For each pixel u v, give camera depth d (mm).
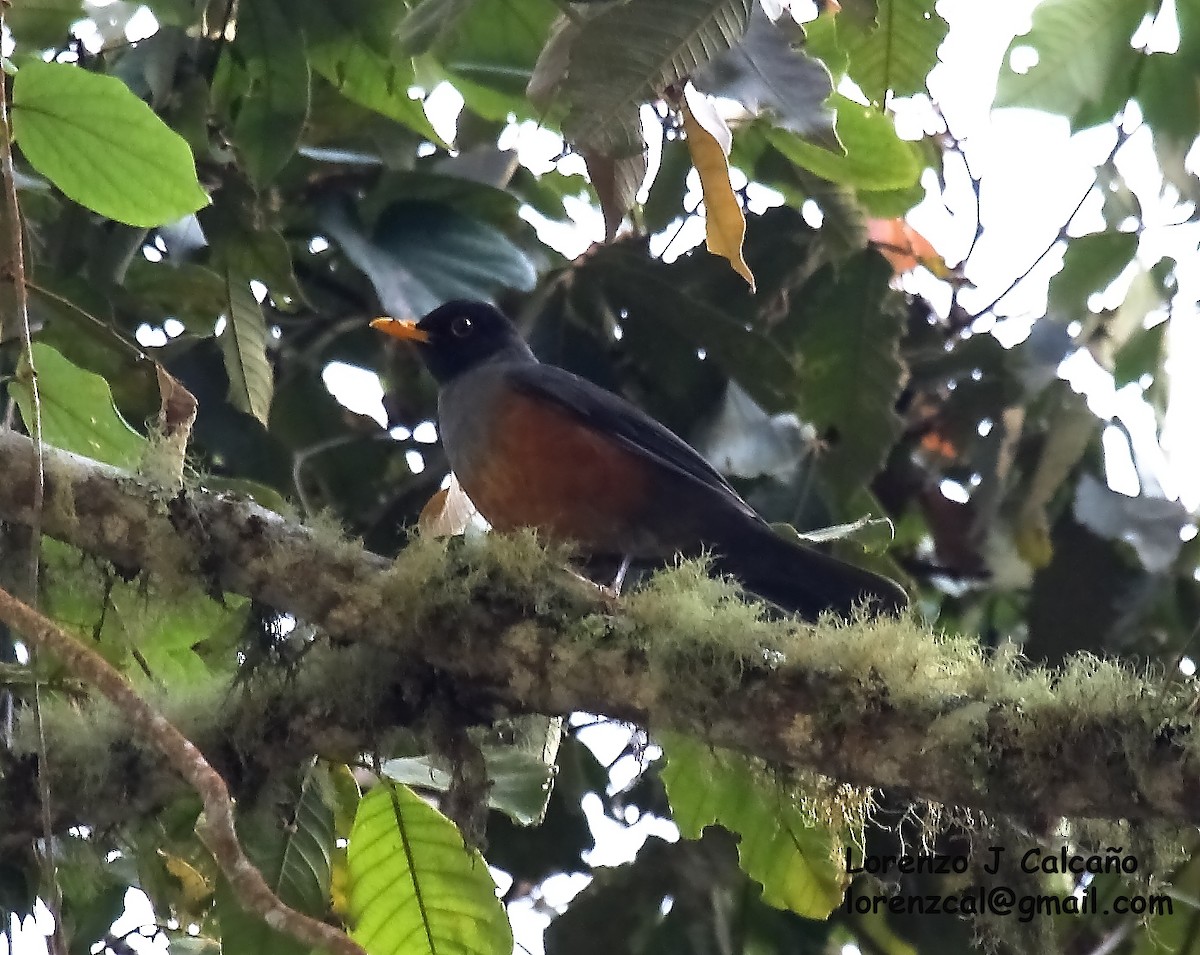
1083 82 8656
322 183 8648
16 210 5340
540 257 9211
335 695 6348
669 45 4734
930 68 7461
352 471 9242
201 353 8477
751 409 8891
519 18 7551
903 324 8586
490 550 6074
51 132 5453
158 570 6133
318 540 6168
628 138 4742
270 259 7961
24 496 5980
